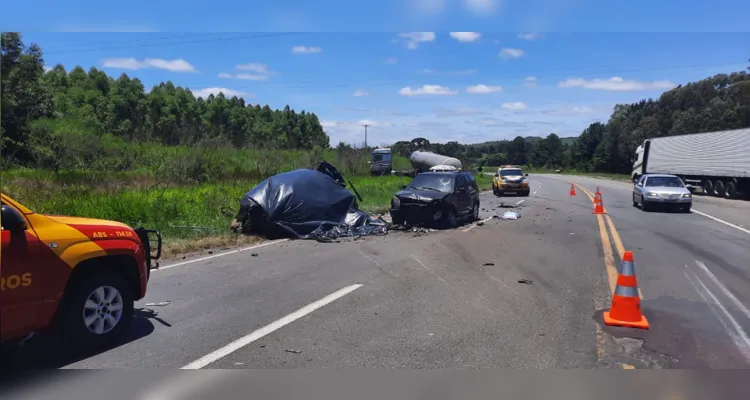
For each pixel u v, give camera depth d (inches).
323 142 4347.9
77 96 2385.6
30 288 187.9
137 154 1378.0
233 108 3663.9
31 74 1391.5
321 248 479.5
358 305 283.4
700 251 468.1
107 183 828.6
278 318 258.5
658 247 489.1
